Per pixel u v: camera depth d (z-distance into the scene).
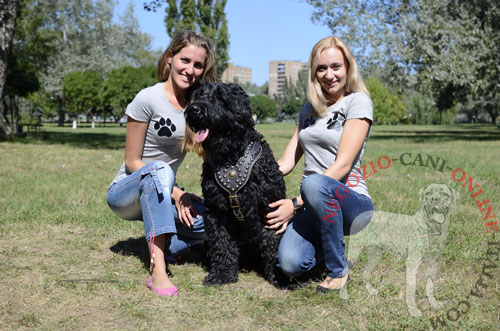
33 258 3.71
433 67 19.75
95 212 5.25
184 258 3.92
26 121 41.22
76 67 45.38
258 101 80.81
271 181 3.05
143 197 3.17
